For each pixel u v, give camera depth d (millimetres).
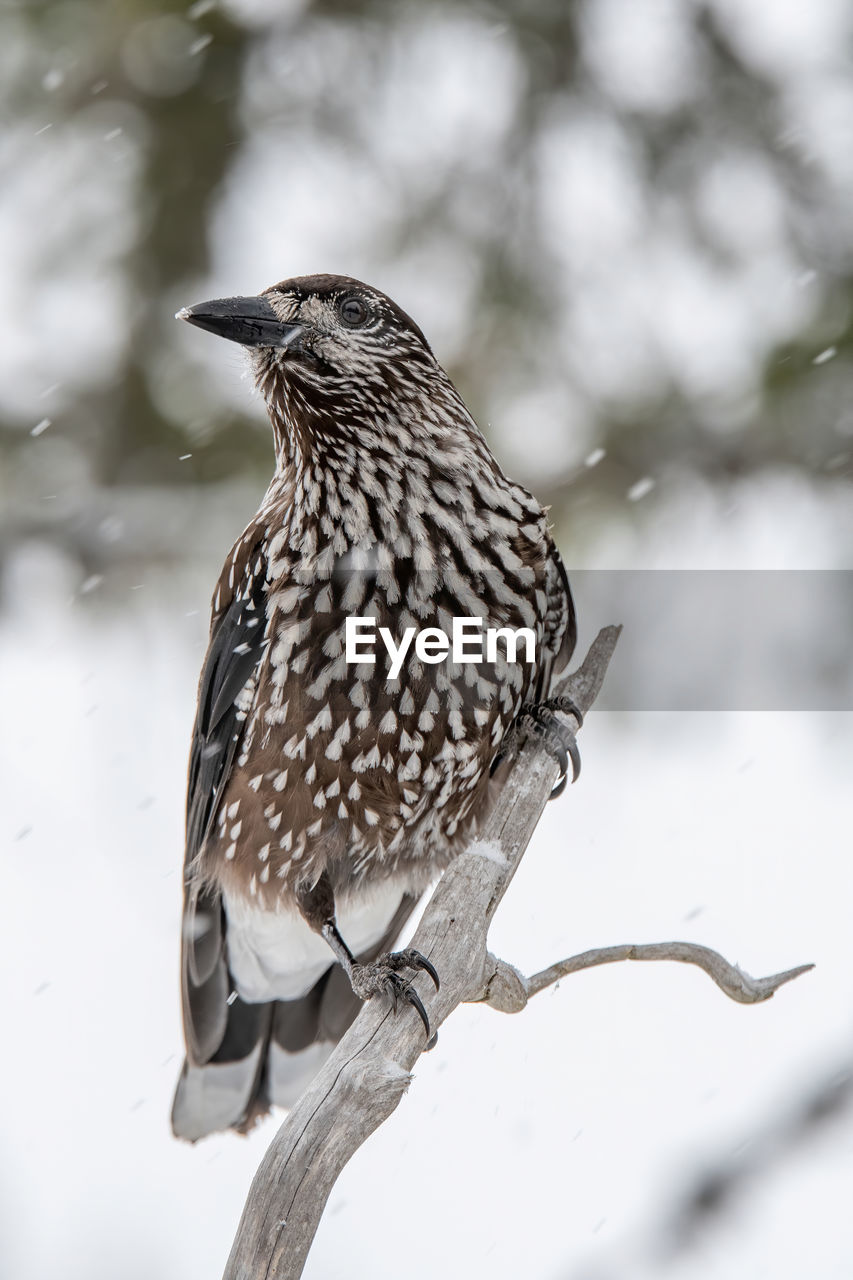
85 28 11844
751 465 11172
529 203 11828
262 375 7340
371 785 7270
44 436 11969
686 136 11750
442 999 6234
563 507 11406
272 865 7496
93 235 11797
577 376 11719
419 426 7227
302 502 7277
